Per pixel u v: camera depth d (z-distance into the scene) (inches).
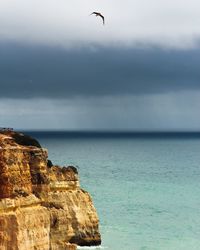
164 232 4933.6
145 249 4301.2
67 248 3646.7
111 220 5428.2
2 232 2970.0
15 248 2977.4
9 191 3046.3
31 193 3248.0
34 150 3334.2
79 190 4037.9
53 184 3833.7
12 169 3097.9
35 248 3095.5
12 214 2997.0
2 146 3159.5
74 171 4030.5
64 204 3878.0
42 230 3144.7
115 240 4530.0
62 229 3786.9
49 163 3929.6
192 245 4488.2
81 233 3996.1
